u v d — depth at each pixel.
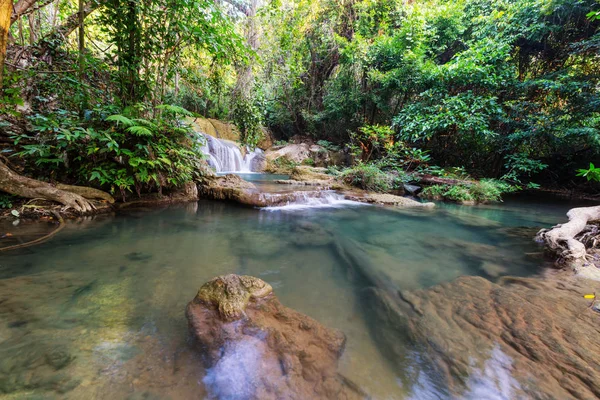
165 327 1.63
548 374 1.31
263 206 5.78
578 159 9.98
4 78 3.37
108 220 4.02
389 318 1.85
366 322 1.81
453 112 8.40
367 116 12.59
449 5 9.70
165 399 1.13
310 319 1.73
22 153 3.79
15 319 1.61
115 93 4.92
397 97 11.30
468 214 5.98
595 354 1.43
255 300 1.79
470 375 1.32
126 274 2.34
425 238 3.96
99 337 1.51
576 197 9.23
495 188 8.02
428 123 8.54
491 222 5.17
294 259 2.96
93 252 2.79
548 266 2.86
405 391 1.23
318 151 13.88
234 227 4.12
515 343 1.54
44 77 4.42
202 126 12.30
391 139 10.56
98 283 2.15
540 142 9.38
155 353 1.40
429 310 1.94
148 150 4.63
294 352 1.42
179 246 3.14
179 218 4.43
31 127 4.52
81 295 1.96
